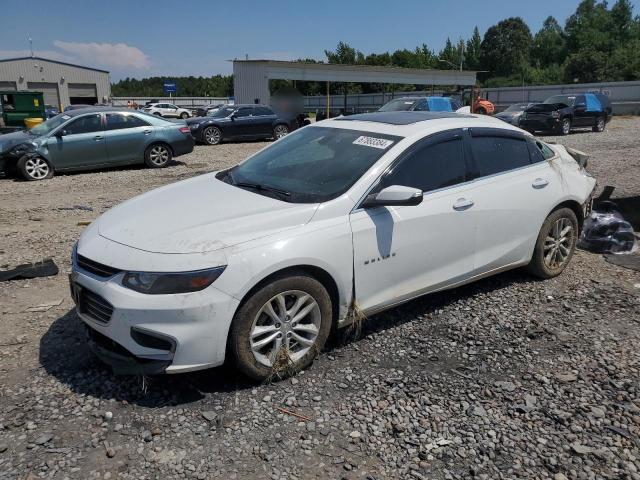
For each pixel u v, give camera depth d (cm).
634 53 7019
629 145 1723
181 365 309
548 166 502
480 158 448
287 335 341
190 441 286
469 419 308
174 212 360
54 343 386
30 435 287
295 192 379
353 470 268
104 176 1180
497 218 447
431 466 272
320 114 3083
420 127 422
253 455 277
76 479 257
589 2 10331
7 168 1141
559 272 525
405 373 354
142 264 309
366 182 373
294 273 336
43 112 2211
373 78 3800
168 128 1326
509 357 377
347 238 354
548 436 295
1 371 348
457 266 429
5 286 498
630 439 294
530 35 10612
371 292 377
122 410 310
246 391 331
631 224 686
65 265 558
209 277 305
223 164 1384
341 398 326
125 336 308
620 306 462
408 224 386
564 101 2353
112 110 1255
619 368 363
